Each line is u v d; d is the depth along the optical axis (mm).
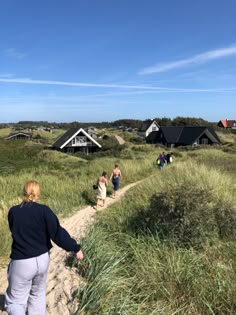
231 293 5324
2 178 20797
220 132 110875
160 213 7914
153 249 6805
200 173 15312
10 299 3922
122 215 9688
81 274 5902
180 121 120875
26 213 3891
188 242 7238
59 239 3965
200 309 5109
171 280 5621
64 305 4859
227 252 7039
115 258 6316
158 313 4844
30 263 3824
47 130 152250
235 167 22250
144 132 110000
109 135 87750
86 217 11133
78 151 65875
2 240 7191
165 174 16703
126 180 20516
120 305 4793
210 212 7906
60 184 17688
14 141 60375
